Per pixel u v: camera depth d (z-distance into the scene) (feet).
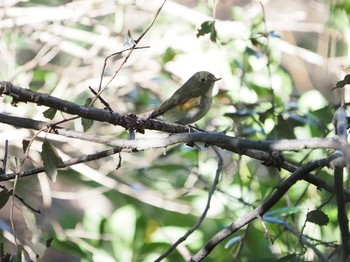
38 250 20.54
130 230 36.55
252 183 38.22
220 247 37.09
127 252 35.96
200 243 37.50
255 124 36.27
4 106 41.29
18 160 22.56
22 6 50.85
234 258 30.71
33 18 45.62
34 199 46.01
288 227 28.22
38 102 19.74
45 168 20.51
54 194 42.60
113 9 47.03
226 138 18.60
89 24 46.83
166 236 36.83
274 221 28.43
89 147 43.45
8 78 43.57
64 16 45.75
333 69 42.37
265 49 35.81
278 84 41.24
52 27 47.03
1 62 46.21
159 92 47.93
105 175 43.27
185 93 33.73
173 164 42.57
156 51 46.83
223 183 40.19
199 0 51.70
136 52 47.03
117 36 46.96
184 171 45.16
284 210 29.22
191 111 33.63
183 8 45.70
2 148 42.98
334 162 17.13
